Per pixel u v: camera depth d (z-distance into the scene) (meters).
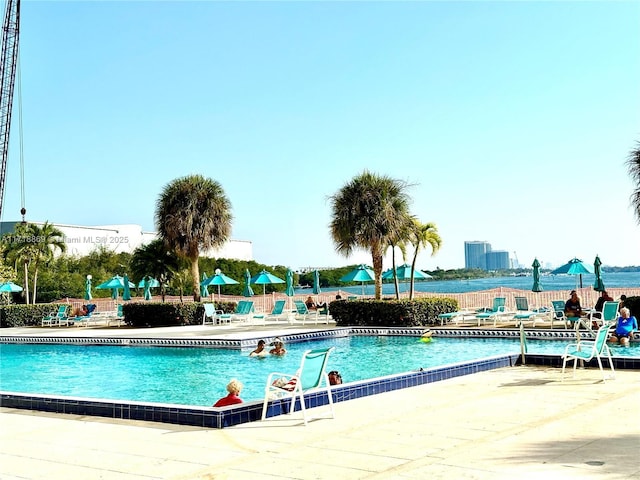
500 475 5.43
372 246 25.53
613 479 5.18
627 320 17.78
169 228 30.22
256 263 71.94
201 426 7.91
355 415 8.23
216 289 62.12
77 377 15.84
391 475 5.61
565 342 19.62
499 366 12.30
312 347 20.36
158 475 5.89
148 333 24.00
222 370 16.00
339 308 25.09
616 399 8.69
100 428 7.97
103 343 22.61
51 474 6.02
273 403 8.45
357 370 15.59
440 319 24.66
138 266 33.31
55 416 8.88
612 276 138.38
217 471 5.95
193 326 27.50
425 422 7.67
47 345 23.38
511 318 24.97
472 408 8.40
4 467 6.30
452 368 11.23
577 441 6.48
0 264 37.69
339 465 5.99
